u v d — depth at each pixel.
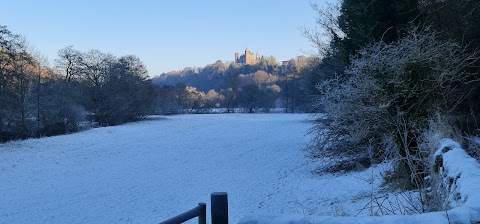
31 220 12.45
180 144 34.00
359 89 10.31
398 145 9.53
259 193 13.67
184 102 111.75
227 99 124.31
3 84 42.53
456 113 11.62
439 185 5.82
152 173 20.39
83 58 65.94
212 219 4.23
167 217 11.78
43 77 55.00
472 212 3.24
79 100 62.69
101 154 28.62
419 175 7.78
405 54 9.65
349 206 9.22
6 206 14.41
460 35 13.23
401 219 3.26
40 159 26.67
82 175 20.66
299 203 10.64
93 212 13.00
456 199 4.57
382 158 12.40
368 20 14.23
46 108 51.38
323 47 23.20
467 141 9.44
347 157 15.41
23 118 44.78
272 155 24.66
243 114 100.44
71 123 52.94
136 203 13.91
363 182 11.91
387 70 9.70
